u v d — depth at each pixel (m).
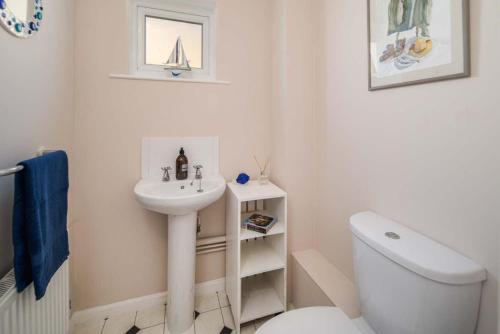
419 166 0.92
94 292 1.46
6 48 0.82
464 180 0.77
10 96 0.85
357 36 1.21
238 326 1.36
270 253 1.56
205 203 1.27
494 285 0.71
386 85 1.03
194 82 1.56
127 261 1.52
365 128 1.18
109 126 1.42
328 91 1.44
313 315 0.97
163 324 1.46
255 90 1.71
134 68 1.54
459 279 0.68
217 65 1.61
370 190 1.16
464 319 0.71
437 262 0.73
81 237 1.41
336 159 1.39
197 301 1.63
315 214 1.61
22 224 0.76
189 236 1.37
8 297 0.70
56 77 1.16
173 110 1.53
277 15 1.60
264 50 1.71
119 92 1.42
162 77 1.50
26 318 0.80
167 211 1.23
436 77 0.83
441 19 0.81
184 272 1.37
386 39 1.03
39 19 0.98
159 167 1.52
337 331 0.89
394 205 1.03
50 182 0.90
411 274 0.74
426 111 0.89
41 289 0.79
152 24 1.59
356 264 0.98
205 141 1.61
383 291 0.84
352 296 1.19
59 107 1.19
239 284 1.34
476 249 0.74
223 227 1.72
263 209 1.76
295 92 1.52
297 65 1.51
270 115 1.75
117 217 1.47
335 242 1.42
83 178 1.39
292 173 1.54
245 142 1.71
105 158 1.42
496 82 0.69
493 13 0.69
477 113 0.73
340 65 1.34
